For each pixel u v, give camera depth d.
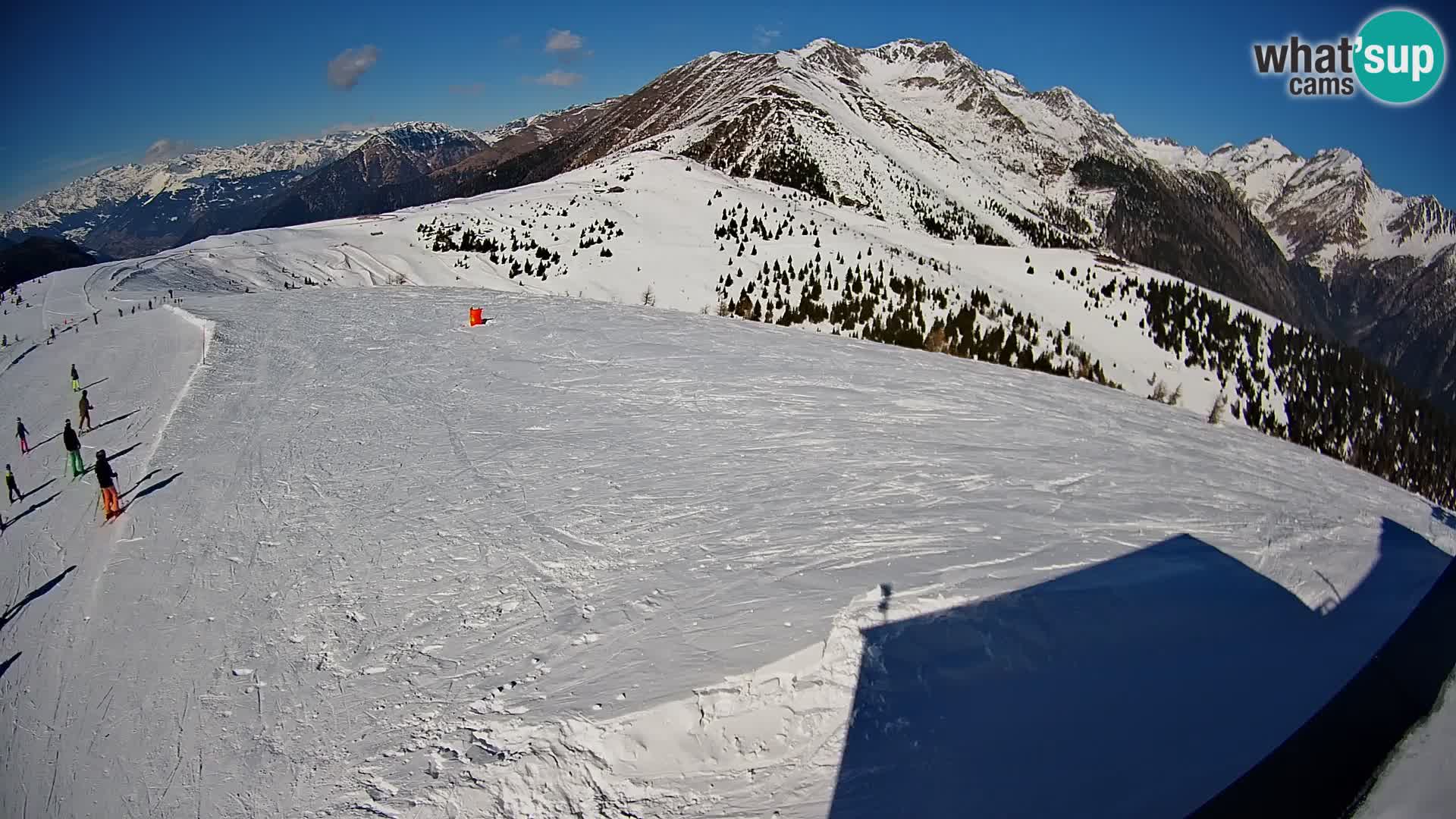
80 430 22.00
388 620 11.07
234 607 12.01
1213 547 12.46
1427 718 5.79
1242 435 21.84
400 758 8.09
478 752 7.97
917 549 11.87
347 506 15.42
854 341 31.02
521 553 12.75
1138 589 10.62
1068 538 12.43
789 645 8.97
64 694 10.40
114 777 8.64
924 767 7.20
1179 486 15.91
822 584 10.69
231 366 26.44
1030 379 26.52
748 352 27.42
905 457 16.95
